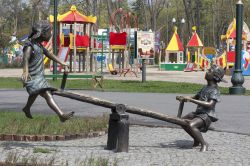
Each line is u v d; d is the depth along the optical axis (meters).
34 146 9.84
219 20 90.00
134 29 47.38
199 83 30.64
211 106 9.86
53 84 27.41
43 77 9.34
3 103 18.31
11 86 27.22
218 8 89.31
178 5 99.38
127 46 45.44
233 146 10.35
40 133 10.85
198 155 9.33
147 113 9.67
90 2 68.06
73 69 45.72
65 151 9.41
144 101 19.61
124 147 9.48
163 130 12.41
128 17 46.91
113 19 48.31
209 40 101.81
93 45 44.97
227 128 12.95
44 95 9.28
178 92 24.05
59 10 69.50
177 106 17.89
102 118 13.16
